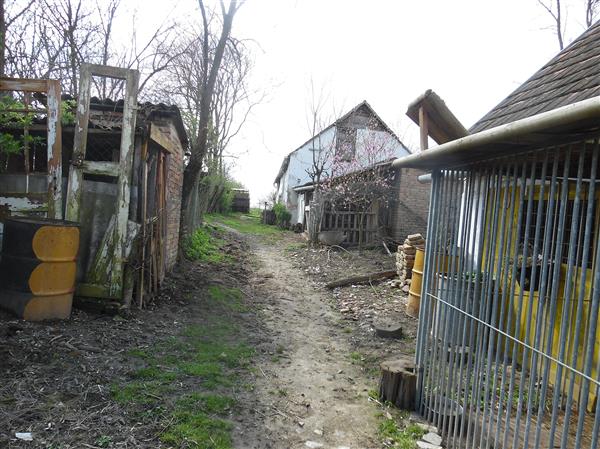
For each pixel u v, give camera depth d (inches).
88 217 198.8
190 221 425.4
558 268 89.6
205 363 164.6
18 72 352.2
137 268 206.5
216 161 692.7
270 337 215.5
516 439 96.9
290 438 124.4
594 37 184.1
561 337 88.0
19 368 131.6
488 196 117.6
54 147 197.0
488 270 115.3
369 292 326.6
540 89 178.5
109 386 131.6
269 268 418.0
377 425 137.0
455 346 127.6
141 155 210.4
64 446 99.8
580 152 85.9
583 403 81.4
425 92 146.8
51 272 170.7
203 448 109.8
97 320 185.3
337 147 757.9
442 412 132.4
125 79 198.5
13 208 197.0
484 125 193.6
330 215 580.4
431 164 135.6
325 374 176.6
